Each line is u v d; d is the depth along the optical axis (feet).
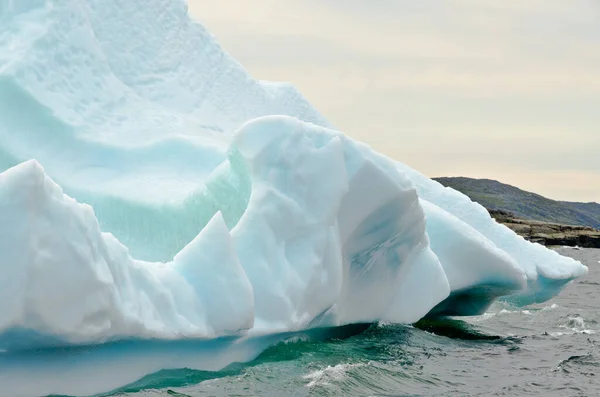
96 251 28.89
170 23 68.59
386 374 39.24
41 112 58.49
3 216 26.17
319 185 41.86
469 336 52.26
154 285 32.35
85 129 59.41
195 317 33.30
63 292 27.14
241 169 44.68
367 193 43.52
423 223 47.98
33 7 62.18
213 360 35.19
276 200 40.34
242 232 39.24
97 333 28.48
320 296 40.78
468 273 55.36
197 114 65.51
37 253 26.45
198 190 49.70
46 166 57.21
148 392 31.45
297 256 40.24
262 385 34.40
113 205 54.19
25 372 27.96
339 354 41.73
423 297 50.16
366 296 47.62
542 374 41.70
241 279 34.45
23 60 58.70
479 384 39.29
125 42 65.67
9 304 25.84
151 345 32.04
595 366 43.73
